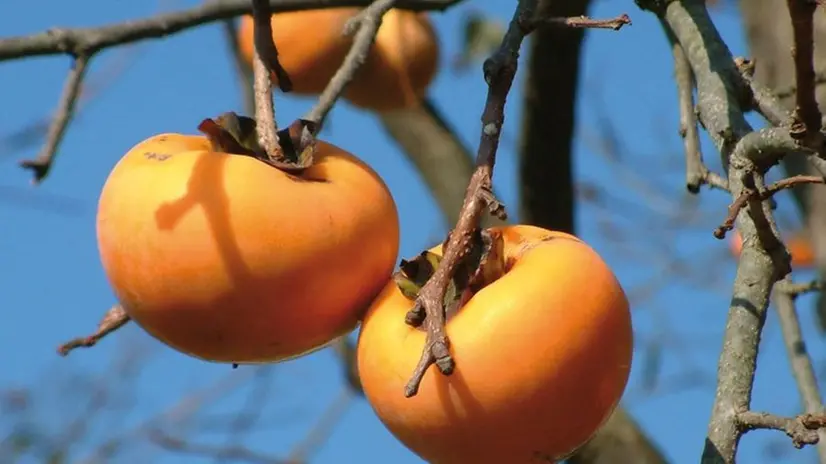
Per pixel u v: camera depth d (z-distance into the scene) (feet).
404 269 2.74
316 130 2.83
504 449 2.68
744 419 2.74
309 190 2.72
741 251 2.89
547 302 2.66
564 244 2.72
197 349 2.76
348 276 2.73
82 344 2.86
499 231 2.76
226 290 2.70
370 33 3.04
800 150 2.74
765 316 2.84
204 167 2.72
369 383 2.71
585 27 2.86
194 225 2.69
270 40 2.82
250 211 2.69
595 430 2.71
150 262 2.70
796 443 2.69
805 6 2.57
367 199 2.75
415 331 2.70
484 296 2.67
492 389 2.65
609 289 2.69
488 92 2.80
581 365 2.66
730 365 2.80
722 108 2.99
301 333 2.75
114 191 2.74
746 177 2.75
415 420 2.68
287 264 2.70
